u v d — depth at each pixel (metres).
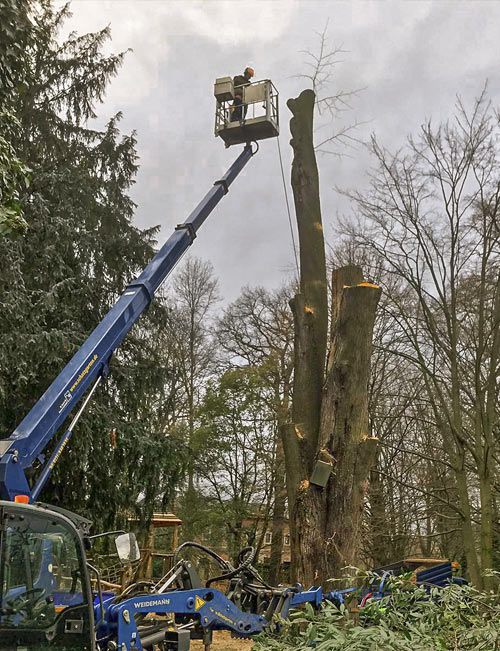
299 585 7.03
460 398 16.81
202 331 27.97
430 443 19.62
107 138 15.32
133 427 13.28
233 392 24.03
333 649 3.82
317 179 11.26
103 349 6.84
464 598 4.91
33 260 12.52
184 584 6.14
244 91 12.27
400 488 21.45
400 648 3.71
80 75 15.17
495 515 17.25
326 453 9.17
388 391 22.25
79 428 11.78
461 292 15.98
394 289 18.81
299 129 11.36
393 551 21.69
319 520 8.99
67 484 12.73
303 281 10.79
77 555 4.69
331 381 9.52
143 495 13.76
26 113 13.90
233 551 23.59
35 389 11.71
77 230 13.17
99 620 5.33
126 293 7.72
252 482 24.03
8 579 4.21
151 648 5.73
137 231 15.12
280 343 26.47
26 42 8.21
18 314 11.14
